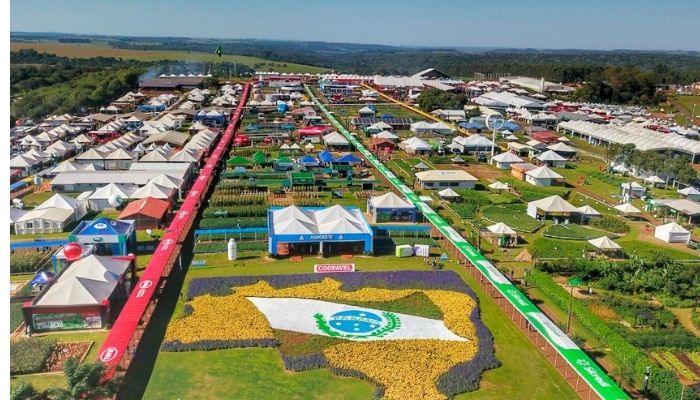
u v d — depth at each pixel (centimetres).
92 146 13488
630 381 4803
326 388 4631
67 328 5450
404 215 8794
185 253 7425
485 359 5084
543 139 15675
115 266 6216
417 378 4747
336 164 12144
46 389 4291
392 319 5772
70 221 8312
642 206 10150
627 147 12606
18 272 6706
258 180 10900
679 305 6297
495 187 10856
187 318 5622
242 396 4497
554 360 5178
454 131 16562
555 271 7125
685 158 13238
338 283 6531
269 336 5350
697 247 8088
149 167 10731
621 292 6625
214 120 16900
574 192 11006
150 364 4903
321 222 7675
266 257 7331
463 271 7131
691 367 5131
